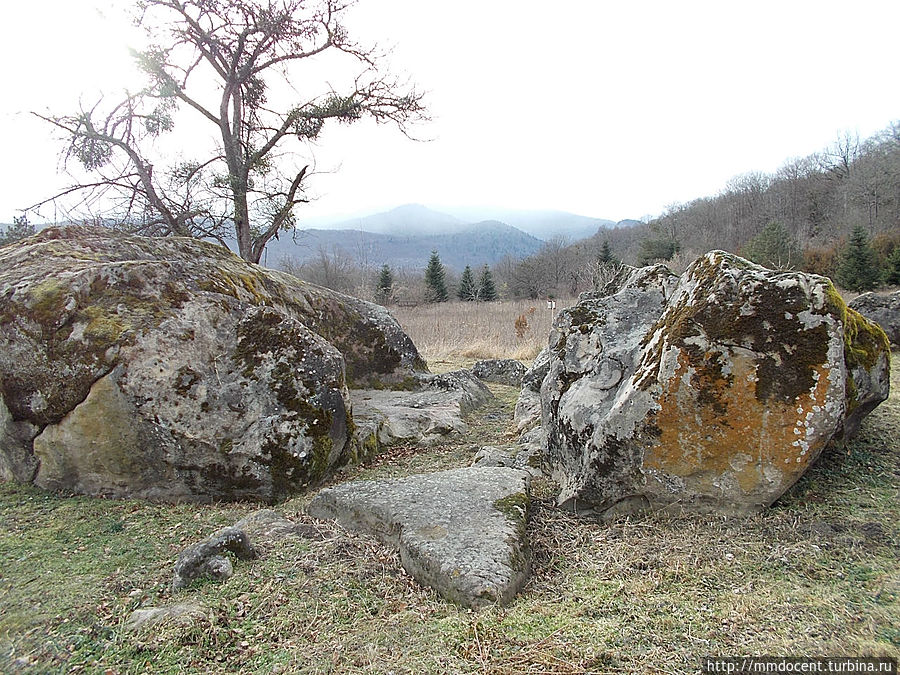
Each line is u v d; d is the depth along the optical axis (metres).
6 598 2.70
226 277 5.12
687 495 3.29
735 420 3.15
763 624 2.34
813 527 3.05
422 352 11.85
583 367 4.11
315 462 4.20
